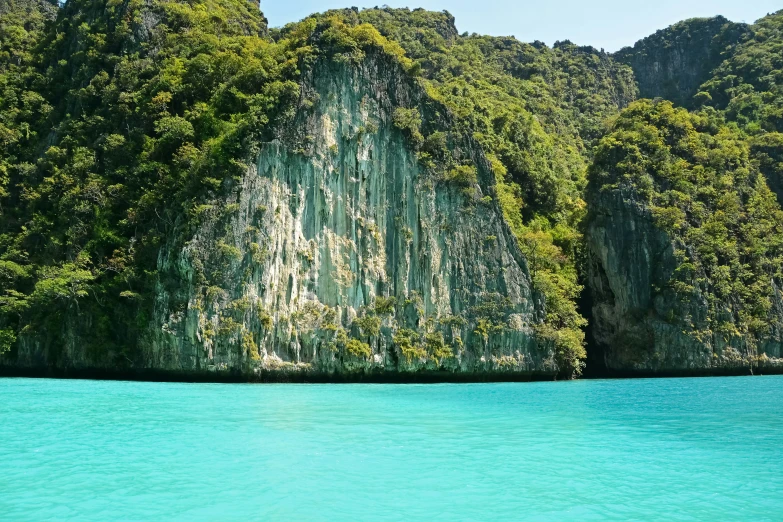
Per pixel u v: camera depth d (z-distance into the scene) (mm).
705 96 122375
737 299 78125
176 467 20922
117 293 59969
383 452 23656
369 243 62656
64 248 64562
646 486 19453
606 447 25219
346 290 60969
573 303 73062
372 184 64250
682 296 74750
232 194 58594
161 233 60031
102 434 26609
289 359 57750
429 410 36094
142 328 57062
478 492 18609
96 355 59281
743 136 98062
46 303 60688
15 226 70812
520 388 54188
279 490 18469
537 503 17656
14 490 18172
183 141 65438
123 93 72438
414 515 16578
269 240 58594
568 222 90062
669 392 50219
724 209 82500
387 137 65625
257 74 66625
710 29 148125
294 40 69875
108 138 69062
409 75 68938
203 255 56500
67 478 19453
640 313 76000
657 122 87250
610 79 147625
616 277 77438
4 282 64312
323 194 61938
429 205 65250
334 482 19391
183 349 55062
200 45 75562
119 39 80875
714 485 19609
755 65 120625
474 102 96125
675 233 77062
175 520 15883
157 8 82562
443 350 62031
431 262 64188
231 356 55094
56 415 31969
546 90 134375
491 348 64250
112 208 65000
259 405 36969
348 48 66188
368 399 41844
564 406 38906
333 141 63500
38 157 75438
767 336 78500
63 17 93188
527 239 74062
